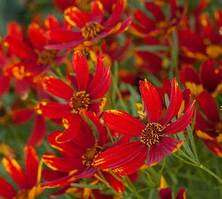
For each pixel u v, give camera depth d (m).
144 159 0.39
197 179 0.49
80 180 0.47
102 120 0.43
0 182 0.47
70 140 0.43
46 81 0.46
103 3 0.52
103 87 0.45
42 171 0.47
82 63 0.45
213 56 0.53
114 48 0.54
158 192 0.45
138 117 0.46
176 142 0.38
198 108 0.47
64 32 0.50
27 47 0.54
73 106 0.45
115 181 0.43
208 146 0.44
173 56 0.53
